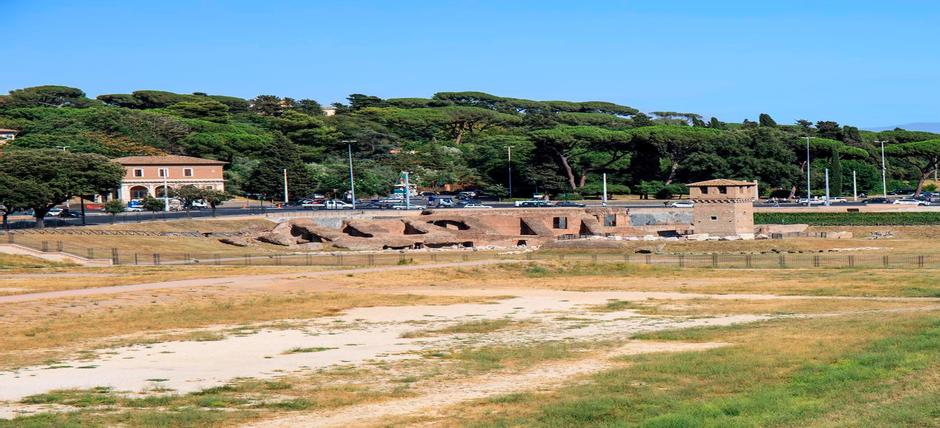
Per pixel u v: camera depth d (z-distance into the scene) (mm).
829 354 59188
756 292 108000
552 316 89188
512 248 182625
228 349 70812
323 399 52312
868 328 68938
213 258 153875
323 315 90500
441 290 112125
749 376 54188
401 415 48375
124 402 51812
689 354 62312
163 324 84625
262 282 113500
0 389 55750
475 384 55906
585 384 54375
